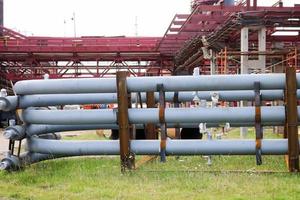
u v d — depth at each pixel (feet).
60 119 29.43
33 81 29.60
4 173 28.30
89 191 22.41
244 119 28.07
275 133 60.23
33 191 23.06
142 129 34.96
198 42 84.79
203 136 40.01
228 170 27.53
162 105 28.48
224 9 69.21
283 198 20.30
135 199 20.61
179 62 112.88
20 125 30.68
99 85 28.66
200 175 25.71
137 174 26.55
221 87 27.94
